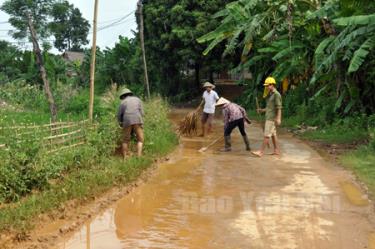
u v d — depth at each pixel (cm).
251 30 1594
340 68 1500
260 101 2394
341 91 1562
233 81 4441
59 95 2223
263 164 1003
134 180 849
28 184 714
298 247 525
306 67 1845
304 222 613
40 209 619
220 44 2847
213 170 945
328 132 1452
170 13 2972
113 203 709
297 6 1638
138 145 1023
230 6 1831
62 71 3647
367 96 1555
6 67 3738
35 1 2305
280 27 1725
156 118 1360
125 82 4047
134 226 603
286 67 1859
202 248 524
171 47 3080
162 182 844
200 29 2831
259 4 1745
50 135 891
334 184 816
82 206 683
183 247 527
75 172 816
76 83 3706
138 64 3750
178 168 968
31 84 3381
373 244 533
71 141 935
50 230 577
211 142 1352
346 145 1238
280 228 590
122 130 1025
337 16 1339
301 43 1755
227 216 641
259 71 2378
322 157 1084
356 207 678
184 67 3516
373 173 864
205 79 3909
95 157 916
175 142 1285
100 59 4281
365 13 1251
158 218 635
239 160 1054
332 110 1611
